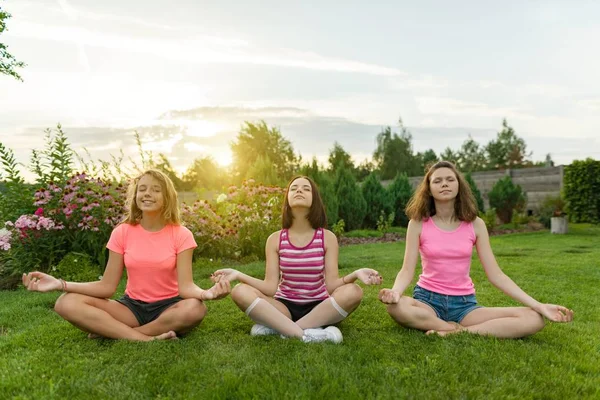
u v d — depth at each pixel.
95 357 2.56
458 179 3.27
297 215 3.28
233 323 3.42
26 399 2.02
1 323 3.59
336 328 2.97
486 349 2.66
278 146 17.55
